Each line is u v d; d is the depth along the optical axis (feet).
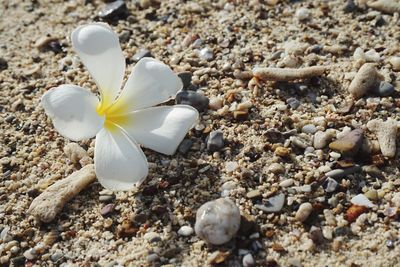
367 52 1.51
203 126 1.37
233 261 1.20
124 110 1.27
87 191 1.31
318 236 1.22
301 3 1.66
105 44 1.25
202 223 1.20
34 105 1.48
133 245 1.23
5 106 1.49
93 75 1.24
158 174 1.31
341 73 1.47
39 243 1.26
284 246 1.21
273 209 1.25
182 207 1.26
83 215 1.28
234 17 1.63
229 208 1.20
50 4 1.75
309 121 1.38
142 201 1.28
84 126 1.21
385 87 1.42
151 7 1.68
